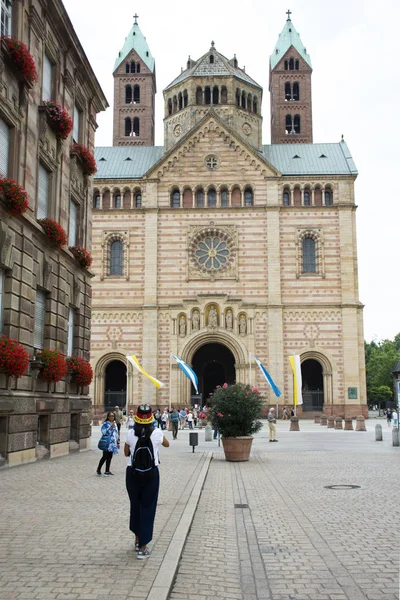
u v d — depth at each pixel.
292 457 36.75
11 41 28.28
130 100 104.25
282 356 81.19
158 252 84.38
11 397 27.41
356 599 10.80
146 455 13.05
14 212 27.55
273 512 18.84
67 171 37.66
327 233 84.12
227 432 34.50
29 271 30.16
